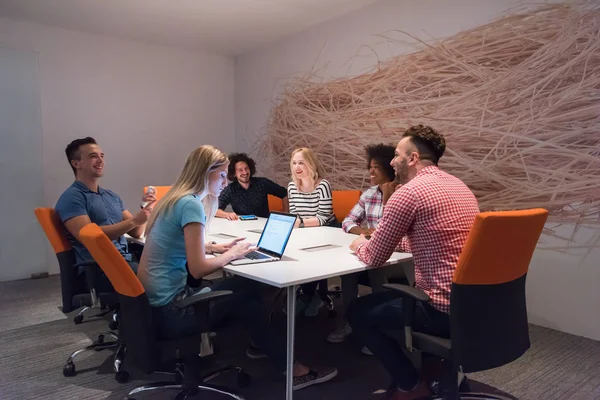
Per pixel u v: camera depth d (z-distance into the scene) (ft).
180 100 16.69
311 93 14.42
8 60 13.04
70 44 14.12
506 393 6.46
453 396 5.30
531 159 9.12
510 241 4.49
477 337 4.64
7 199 13.21
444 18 10.53
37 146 13.66
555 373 7.12
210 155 5.96
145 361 5.11
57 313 10.19
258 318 6.01
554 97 8.71
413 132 6.00
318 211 10.39
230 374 7.08
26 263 13.61
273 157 16.30
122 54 15.20
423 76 11.07
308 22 13.71
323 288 10.21
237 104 17.93
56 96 13.94
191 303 4.91
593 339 8.52
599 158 8.14
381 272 7.63
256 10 12.57
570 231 8.66
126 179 15.56
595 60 8.10
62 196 7.66
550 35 8.68
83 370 7.27
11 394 6.46
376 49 12.20
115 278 5.05
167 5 12.08
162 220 5.64
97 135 14.83
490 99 9.74
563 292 8.89
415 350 5.19
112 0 11.66
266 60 16.26
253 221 10.81
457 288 4.54
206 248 6.65
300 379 6.64
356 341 8.45
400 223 5.51
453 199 5.32
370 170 9.11
